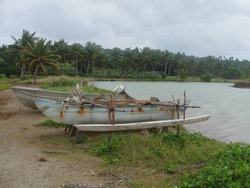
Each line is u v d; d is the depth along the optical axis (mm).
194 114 16438
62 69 68688
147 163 6078
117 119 8750
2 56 76875
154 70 98438
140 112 9141
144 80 78750
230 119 15039
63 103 8336
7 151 6938
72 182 5000
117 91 12102
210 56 118750
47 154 6754
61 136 8641
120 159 6320
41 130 9469
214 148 7367
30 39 49594
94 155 6730
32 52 41281
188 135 8602
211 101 25828
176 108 9727
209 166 5113
